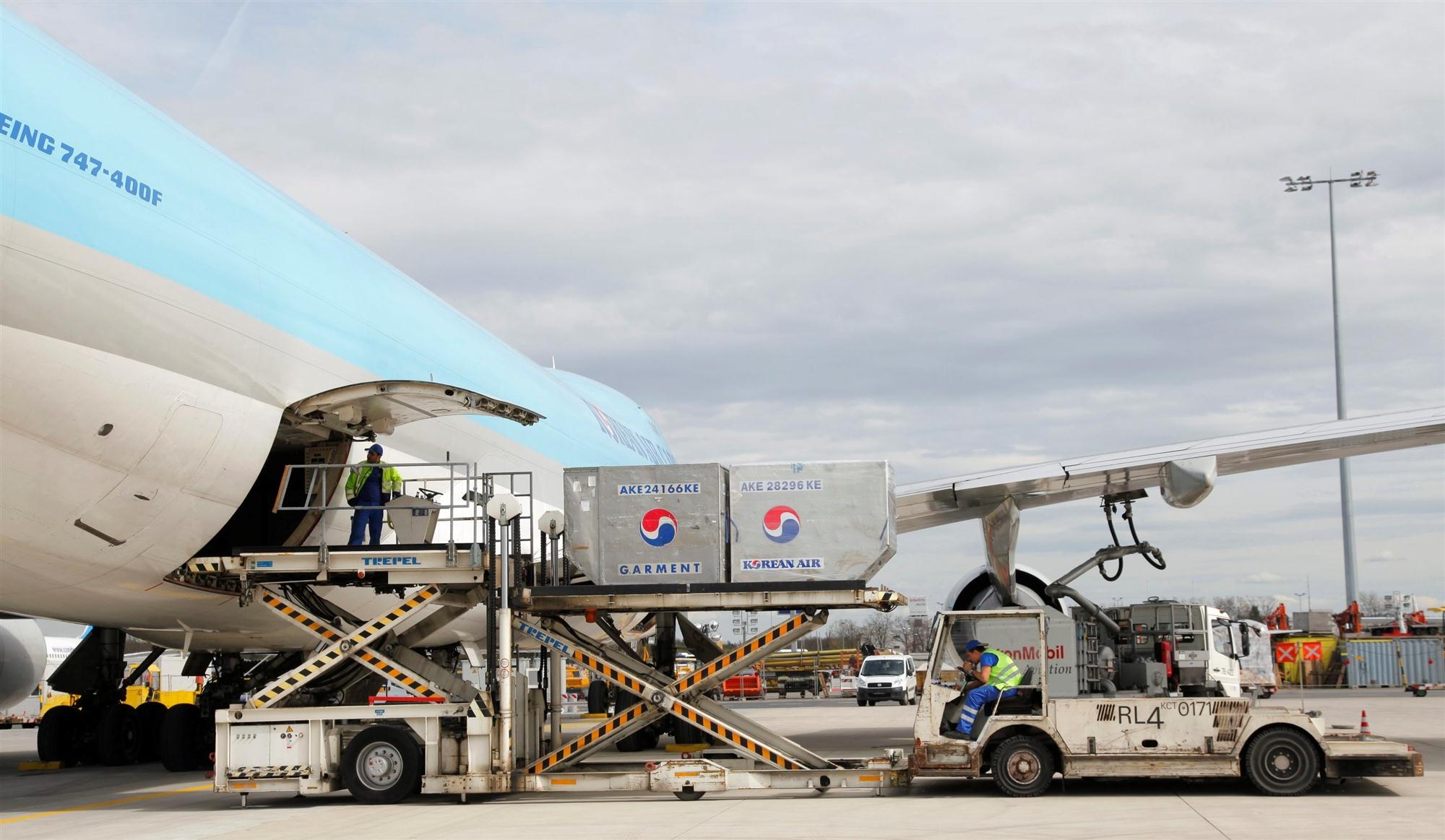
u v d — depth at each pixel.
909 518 20.12
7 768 20.30
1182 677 19.44
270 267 15.60
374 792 13.64
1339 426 17.48
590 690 28.50
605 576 14.45
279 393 15.06
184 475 13.76
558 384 29.50
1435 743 20.83
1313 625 62.72
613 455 29.61
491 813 12.69
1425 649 51.81
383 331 18.33
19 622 26.95
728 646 24.22
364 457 16.94
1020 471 18.03
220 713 13.91
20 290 11.64
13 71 12.00
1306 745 12.70
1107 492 19.58
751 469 14.44
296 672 14.34
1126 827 10.63
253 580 14.95
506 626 14.13
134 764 20.38
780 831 10.80
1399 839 9.88
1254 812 11.53
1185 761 12.73
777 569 14.23
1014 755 13.01
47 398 12.05
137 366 12.81
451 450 20.11
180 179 14.31
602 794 14.25
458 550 14.66
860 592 14.02
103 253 12.46
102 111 13.26
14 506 12.59
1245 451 17.44
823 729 28.67
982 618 13.37
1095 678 18.62
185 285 13.53
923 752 13.20
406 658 15.17
